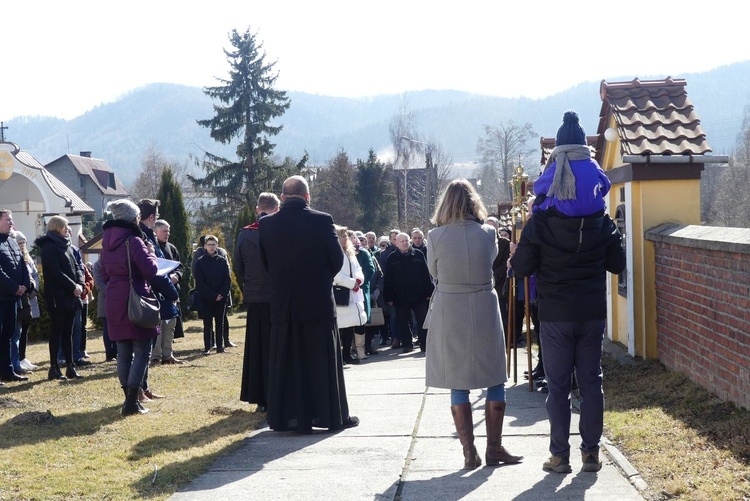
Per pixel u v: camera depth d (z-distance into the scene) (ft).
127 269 25.90
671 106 31.86
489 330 18.89
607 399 24.81
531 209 18.33
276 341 23.56
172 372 35.88
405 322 45.68
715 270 22.77
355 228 191.42
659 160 29.66
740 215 182.70
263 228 23.65
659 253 28.86
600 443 19.67
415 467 19.24
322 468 19.43
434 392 29.37
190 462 20.08
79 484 18.24
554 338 17.76
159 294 29.99
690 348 25.14
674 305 26.94
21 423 24.38
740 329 20.88
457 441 21.68
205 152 153.79
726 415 20.67
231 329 61.31
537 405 25.80
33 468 19.56
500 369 18.97
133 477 18.84
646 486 16.30
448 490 17.15
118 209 26.27
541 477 17.67
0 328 33.37
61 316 34.45
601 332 17.83
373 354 46.19
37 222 108.47
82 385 32.48
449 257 18.89
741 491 14.99
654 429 20.20
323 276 23.66
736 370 21.18
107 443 22.21
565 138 17.89
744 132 216.54
